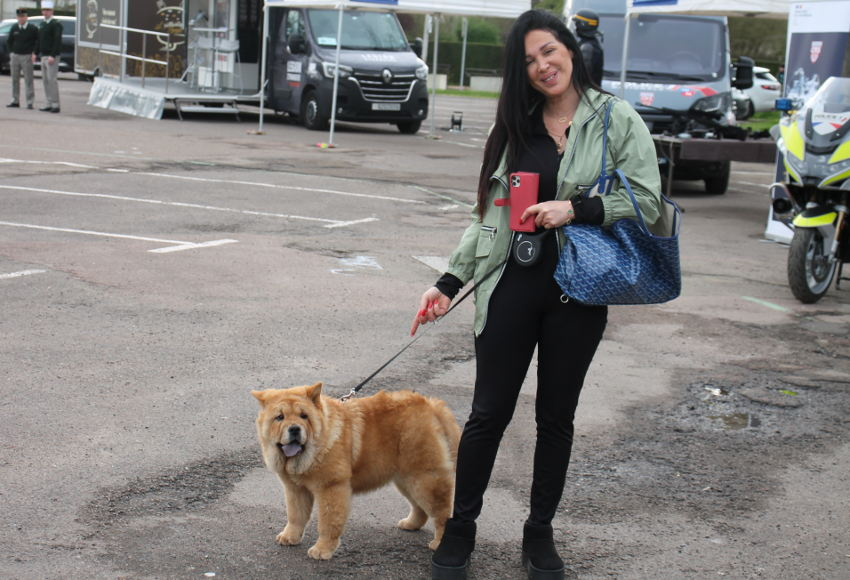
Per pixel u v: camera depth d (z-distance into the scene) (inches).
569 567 157.6
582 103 144.6
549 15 145.1
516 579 152.8
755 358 281.6
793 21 471.5
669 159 569.9
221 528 164.1
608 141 143.3
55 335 263.0
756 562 161.9
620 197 141.6
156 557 152.9
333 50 860.6
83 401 217.6
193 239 393.4
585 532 170.6
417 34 2014.0
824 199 346.3
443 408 161.0
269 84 917.2
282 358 255.6
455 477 155.4
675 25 645.3
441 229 448.5
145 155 634.2
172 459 190.2
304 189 537.0
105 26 1007.0
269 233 414.6
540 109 147.9
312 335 277.1
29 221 410.3
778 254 444.5
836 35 443.5
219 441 200.2
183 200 480.4
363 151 730.2
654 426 224.5
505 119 145.1
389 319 298.2
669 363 273.0
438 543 158.7
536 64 142.9
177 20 983.0
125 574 147.1
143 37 922.7
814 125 345.4
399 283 342.6
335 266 361.7
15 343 254.2
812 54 458.0
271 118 968.3
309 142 769.6
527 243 141.6
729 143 549.6
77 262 343.3
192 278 331.3
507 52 144.7
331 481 150.8
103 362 244.1
